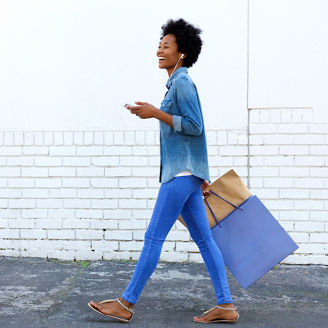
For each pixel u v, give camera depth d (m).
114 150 4.43
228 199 3.16
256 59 4.33
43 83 4.46
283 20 4.30
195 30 3.07
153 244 2.91
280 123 4.34
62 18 4.43
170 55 3.03
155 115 2.85
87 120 4.45
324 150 4.32
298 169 4.34
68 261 4.45
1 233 4.50
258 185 4.36
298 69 4.31
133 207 4.43
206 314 2.98
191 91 2.85
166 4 4.37
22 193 4.50
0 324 2.90
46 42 4.45
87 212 4.46
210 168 4.38
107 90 4.43
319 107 4.30
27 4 4.44
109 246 4.46
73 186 4.46
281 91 4.32
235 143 4.36
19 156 4.50
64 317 3.03
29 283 3.75
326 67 4.29
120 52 4.41
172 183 2.88
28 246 4.50
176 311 3.17
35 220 4.49
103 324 2.91
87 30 4.42
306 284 3.82
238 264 3.14
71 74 4.45
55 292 3.53
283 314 3.14
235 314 2.96
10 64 4.48
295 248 3.12
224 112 4.36
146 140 4.41
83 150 4.45
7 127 4.50
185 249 4.41
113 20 4.41
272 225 3.14
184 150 2.88
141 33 4.39
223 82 4.36
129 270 4.14
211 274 2.99
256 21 4.32
